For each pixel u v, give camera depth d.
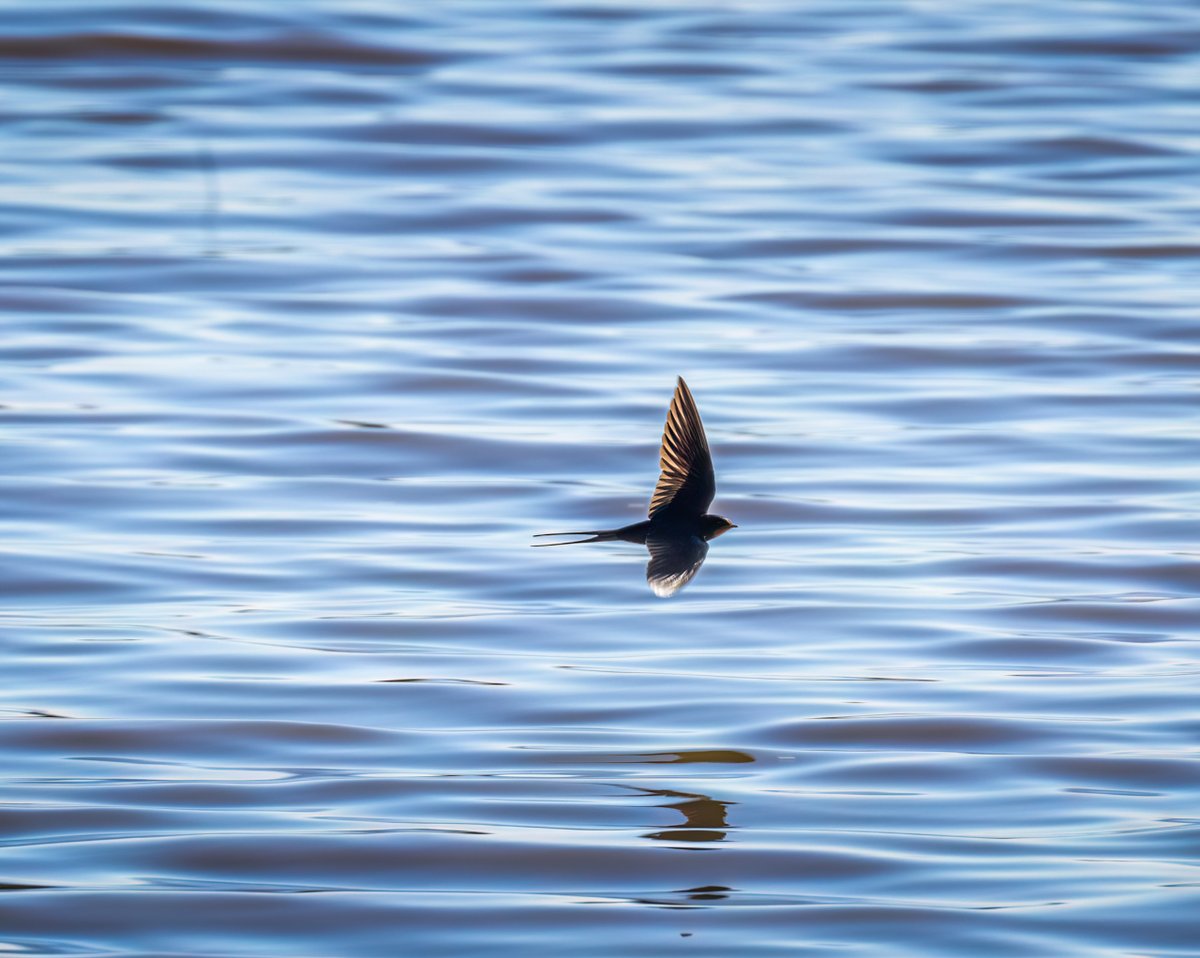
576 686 38.59
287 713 37.03
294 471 53.75
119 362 63.25
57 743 35.31
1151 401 60.16
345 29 112.81
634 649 40.84
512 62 107.62
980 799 32.94
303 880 29.70
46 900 28.67
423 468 54.25
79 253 75.44
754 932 27.81
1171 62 109.00
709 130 95.00
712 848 30.50
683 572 16.70
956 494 51.84
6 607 43.16
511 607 43.91
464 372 62.88
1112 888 29.11
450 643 41.41
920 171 88.94
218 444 55.78
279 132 94.19
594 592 44.84
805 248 77.69
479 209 82.50
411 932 28.02
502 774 34.03
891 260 76.31
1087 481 52.75
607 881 29.77
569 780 33.75
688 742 35.56
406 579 45.50
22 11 112.75
